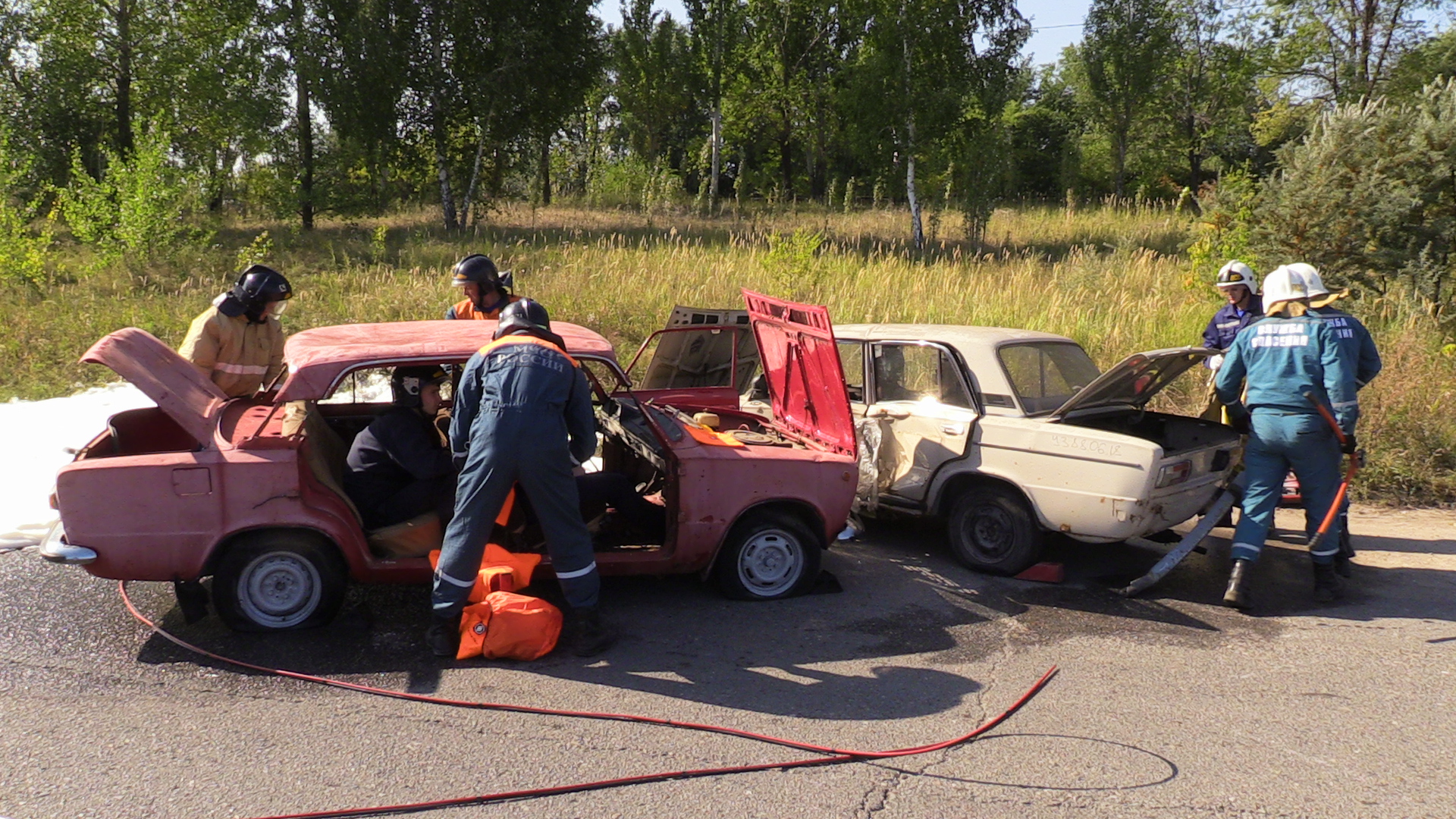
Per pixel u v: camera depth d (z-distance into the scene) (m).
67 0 26.64
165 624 4.93
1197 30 41.22
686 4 40.16
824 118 45.25
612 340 12.33
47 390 10.05
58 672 4.38
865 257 19.36
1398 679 4.56
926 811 3.39
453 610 4.50
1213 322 7.19
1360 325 5.58
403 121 26.25
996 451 5.91
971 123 25.69
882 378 6.54
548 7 26.09
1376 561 6.45
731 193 51.97
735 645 4.87
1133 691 4.41
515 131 26.25
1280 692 4.40
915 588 5.79
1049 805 3.43
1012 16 25.95
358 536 4.79
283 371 6.21
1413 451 8.32
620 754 3.76
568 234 23.41
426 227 26.03
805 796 3.47
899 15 25.14
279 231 24.39
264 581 4.77
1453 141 10.82
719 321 6.99
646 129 44.69
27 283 14.80
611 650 4.78
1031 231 27.88
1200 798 3.50
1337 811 3.42
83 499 4.46
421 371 5.41
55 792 3.40
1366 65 30.81
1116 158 46.47
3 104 27.88
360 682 4.35
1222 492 5.95
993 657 4.77
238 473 4.61
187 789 3.44
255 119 24.89
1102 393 5.96
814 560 5.56
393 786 3.49
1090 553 6.58
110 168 17.41
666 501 5.30
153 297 14.20
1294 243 11.28
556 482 4.52
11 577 5.54
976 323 12.23
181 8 27.09
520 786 3.51
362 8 24.66
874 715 4.14
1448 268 11.05
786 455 5.43
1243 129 43.06
